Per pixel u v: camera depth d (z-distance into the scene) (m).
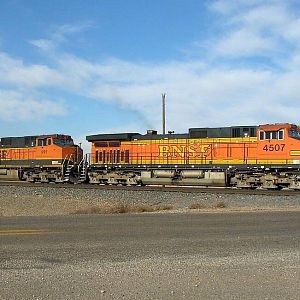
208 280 6.78
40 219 15.44
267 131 29.64
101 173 36.72
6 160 45.28
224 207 20.86
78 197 26.73
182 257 8.44
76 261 8.05
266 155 29.67
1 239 10.44
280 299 5.90
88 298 5.90
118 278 6.87
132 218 15.65
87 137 38.06
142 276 6.99
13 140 45.19
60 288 6.32
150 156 34.59
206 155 32.12
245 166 30.44
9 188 33.19
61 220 14.99
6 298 5.86
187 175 32.56
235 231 11.91
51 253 8.78
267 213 17.20
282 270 7.42
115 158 36.31
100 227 12.82
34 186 34.00
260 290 6.28
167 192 27.03
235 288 6.37
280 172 29.08
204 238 10.68
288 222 14.01
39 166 41.88
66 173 39.88
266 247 9.52
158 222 14.16
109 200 25.14
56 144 40.97
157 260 8.16
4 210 21.56
